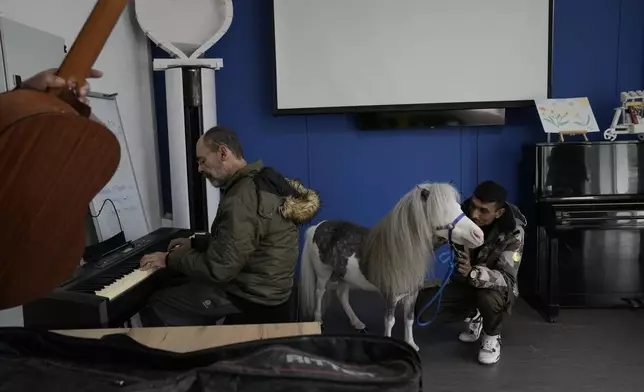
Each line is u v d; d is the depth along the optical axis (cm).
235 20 349
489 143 359
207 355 82
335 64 340
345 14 336
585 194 317
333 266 250
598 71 352
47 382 76
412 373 76
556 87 354
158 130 356
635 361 260
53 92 60
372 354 85
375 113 348
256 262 203
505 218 249
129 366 83
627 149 316
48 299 167
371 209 365
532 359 265
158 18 304
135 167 320
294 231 210
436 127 351
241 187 194
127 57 313
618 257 322
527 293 357
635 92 326
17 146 53
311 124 358
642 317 318
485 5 334
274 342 84
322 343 85
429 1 334
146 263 202
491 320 253
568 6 346
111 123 267
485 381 243
